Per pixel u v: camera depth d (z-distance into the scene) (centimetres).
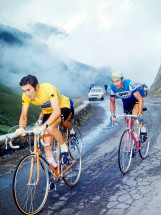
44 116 313
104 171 359
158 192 266
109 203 251
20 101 898
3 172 371
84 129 765
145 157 412
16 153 467
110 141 571
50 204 260
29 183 246
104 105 1669
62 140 288
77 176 331
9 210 250
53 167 283
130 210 231
